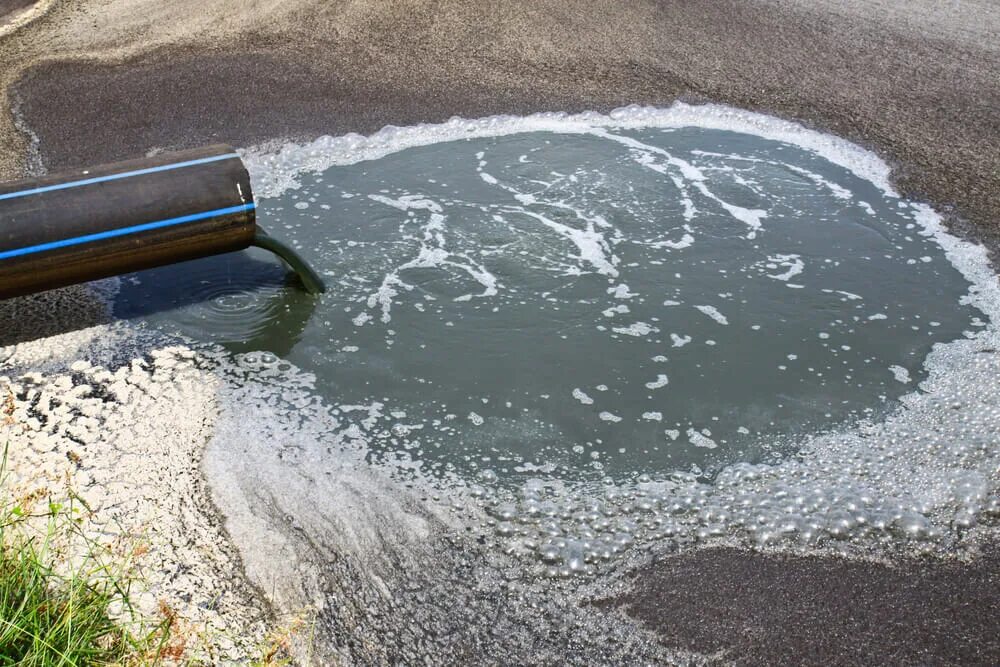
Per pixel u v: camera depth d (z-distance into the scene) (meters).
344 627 3.29
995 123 7.22
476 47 8.53
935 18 9.21
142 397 4.39
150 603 3.27
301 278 5.14
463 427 4.32
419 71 8.10
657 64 8.27
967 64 8.20
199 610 3.28
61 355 4.66
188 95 7.58
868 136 7.11
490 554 3.65
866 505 3.89
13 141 6.82
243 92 7.65
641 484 4.02
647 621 3.36
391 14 9.09
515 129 7.28
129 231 4.36
